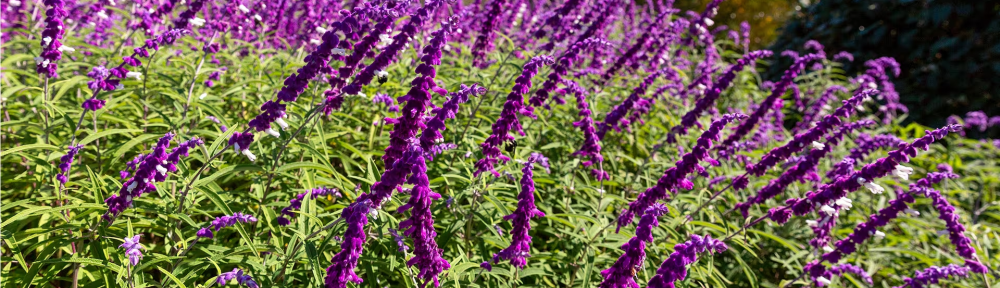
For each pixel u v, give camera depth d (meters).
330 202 4.81
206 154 3.56
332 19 6.77
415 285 3.44
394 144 3.30
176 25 5.07
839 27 14.54
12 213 4.54
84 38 6.66
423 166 2.86
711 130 4.02
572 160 5.89
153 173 3.22
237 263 3.94
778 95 5.96
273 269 3.94
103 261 3.27
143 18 5.40
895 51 13.88
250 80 5.29
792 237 6.80
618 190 6.29
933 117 13.23
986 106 12.91
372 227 3.82
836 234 6.64
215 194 3.62
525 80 4.08
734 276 6.12
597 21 6.88
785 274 6.03
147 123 5.23
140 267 3.42
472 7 8.29
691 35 7.80
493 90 6.14
